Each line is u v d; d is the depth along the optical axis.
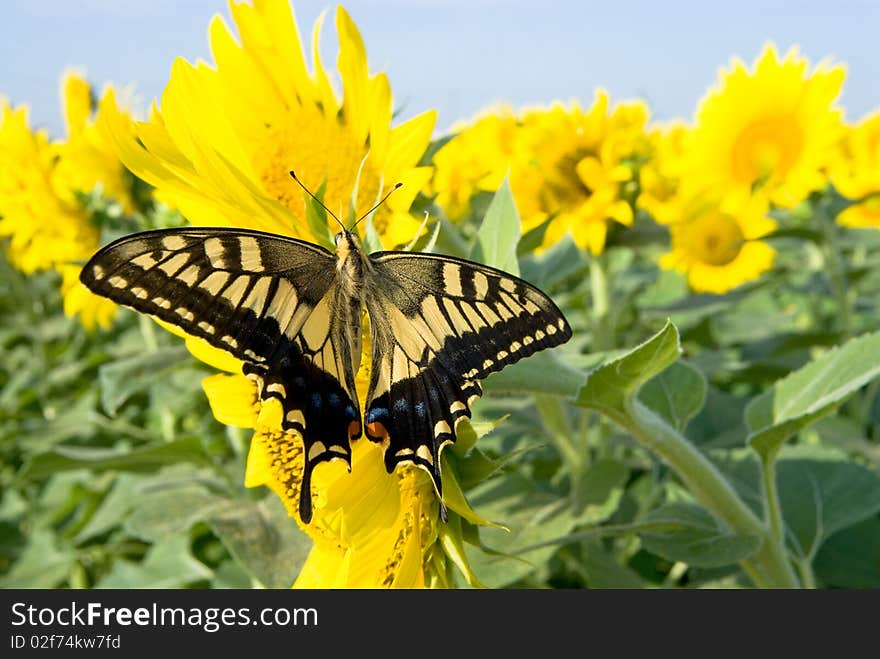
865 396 0.73
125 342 0.87
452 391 0.46
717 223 0.72
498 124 0.76
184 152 0.46
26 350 1.35
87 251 0.75
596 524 0.58
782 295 1.21
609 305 0.72
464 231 0.68
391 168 0.48
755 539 0.51
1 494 1.04
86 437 0.90
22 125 0.77
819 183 0.74
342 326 0.46
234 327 0.45
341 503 0.46
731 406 0.64
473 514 0.46
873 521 0.59
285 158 0.48
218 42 0.48
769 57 0.75
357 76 0.48
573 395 0.49
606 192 0.64
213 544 0.72
